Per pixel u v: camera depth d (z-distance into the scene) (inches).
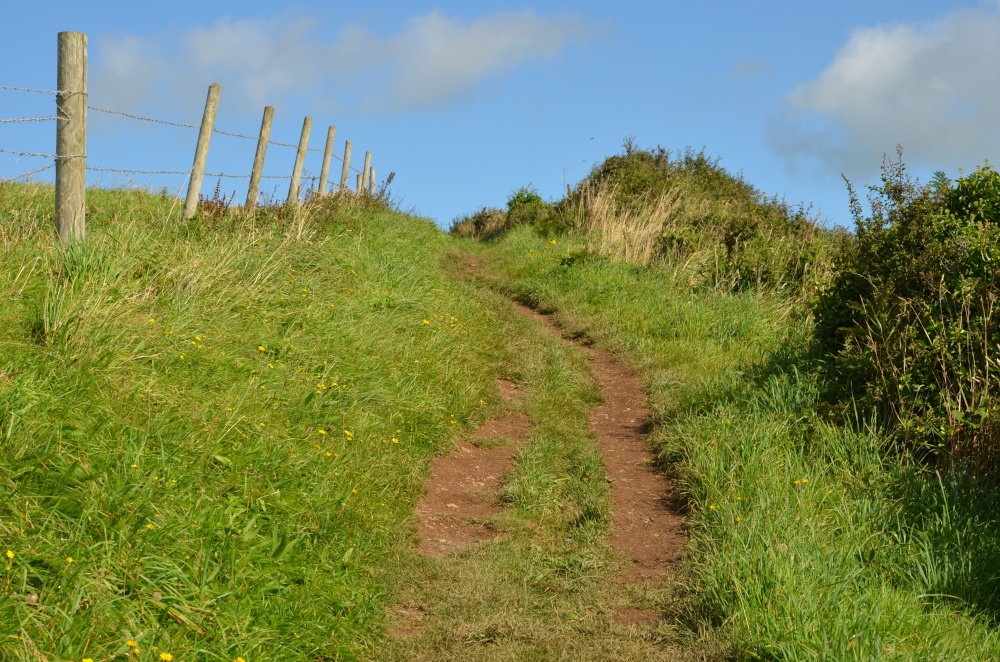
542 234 754.2
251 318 313.7
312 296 358.3
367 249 486.9
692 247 583.8
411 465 271.9
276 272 364.2
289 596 181.2
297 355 300.8
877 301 317.4
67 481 176.4
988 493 251.8
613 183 794.8
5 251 280.1
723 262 542.0
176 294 298.0
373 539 221.0
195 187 428.5
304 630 171.9
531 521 256.8
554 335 469.4
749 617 188.5
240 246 368.2
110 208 440.1
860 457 274.1
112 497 175.9
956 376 283.6
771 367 361.1
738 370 385.7
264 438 232.2
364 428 272.4
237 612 168.4
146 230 364.5
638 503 276.2
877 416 299.4
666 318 482.9
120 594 158.4
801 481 259.8
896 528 238.2
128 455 188.4
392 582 207.2
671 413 340.5
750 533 220.4
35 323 235.1
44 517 165.8
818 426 295.9
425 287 460.8
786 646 174.6
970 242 302.7
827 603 188.1
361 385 300.0
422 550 230.4
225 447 219.3
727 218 632.4
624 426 349.4
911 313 307.7
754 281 525.0
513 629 191.5
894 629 184.2
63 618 145.6
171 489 190.2
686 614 201.2
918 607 195.0
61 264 280.2
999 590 209.2
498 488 279.9
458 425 318.7
